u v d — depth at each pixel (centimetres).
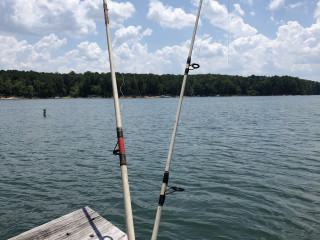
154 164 1172
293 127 2366
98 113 4659
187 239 547
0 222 636
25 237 401
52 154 1399
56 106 7200
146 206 714
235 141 1711
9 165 1178
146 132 2236
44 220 645
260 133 2047
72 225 437
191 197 772
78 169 1105
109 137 1980
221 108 5781
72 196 800
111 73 325
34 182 937
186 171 1045
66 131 2330
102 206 724
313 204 703
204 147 1534
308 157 1217
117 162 1223
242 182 893
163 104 8312
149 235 566
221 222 614
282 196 762
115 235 408
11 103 9388
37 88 14500
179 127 2542
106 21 345
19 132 2270
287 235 555
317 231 568
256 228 585
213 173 1009
